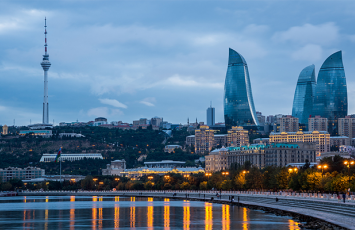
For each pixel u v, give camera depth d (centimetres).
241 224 16738
